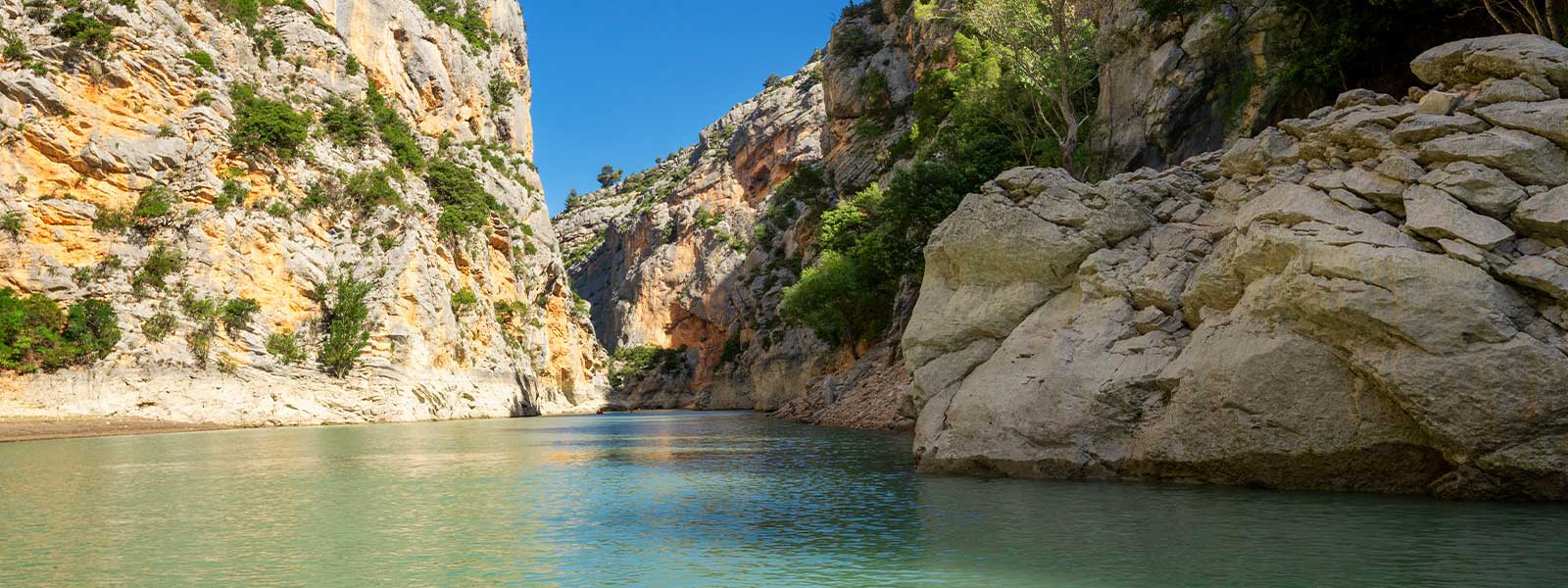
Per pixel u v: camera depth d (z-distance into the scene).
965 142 52.22
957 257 21.75
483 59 121.69
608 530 13.60
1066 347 19.00
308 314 71.94
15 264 59.94
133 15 69.06
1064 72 42.50
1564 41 23.67
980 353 21.22
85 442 41.78
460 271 88.38
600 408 113.69
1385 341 14.05
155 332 61.41
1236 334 16.25
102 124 65.62
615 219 193.50
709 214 158.62
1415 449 14.52
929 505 15.41
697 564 11.01
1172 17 40.88
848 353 73.31
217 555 11.88
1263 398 15.60
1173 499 15.23
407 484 20.47
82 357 58.28
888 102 97.19
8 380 55.28
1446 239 13.98
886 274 63.81
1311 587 9.14
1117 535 12.23
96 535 13.46
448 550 12.12
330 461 27.95
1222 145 37.88
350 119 85.00
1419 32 30.80
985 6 47.50
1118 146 43.00
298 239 73.12
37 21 66.12
